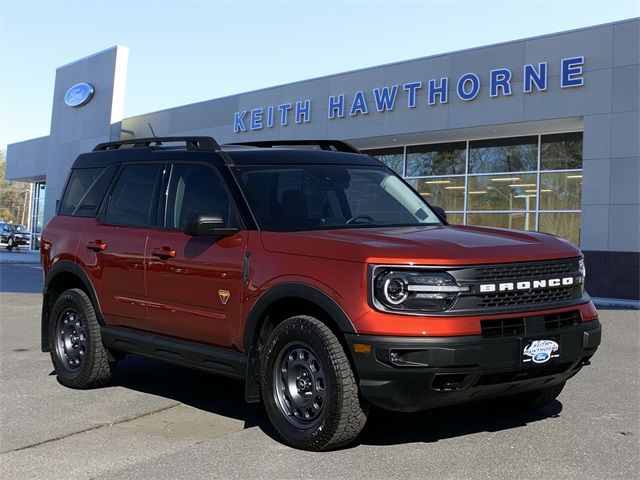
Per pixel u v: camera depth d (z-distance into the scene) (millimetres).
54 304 6984
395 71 20562
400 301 4250
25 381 7078
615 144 16422
